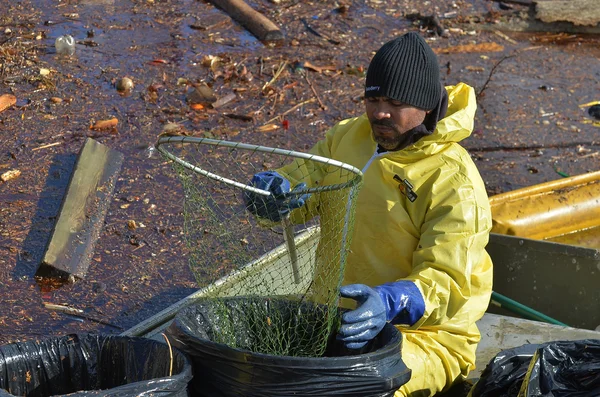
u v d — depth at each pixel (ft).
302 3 30.78
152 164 19.60
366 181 10.82
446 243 10.09
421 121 10.46
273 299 10.13
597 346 9.37
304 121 22.59
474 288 10.68
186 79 23.99
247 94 23.72
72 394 7.63
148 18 27.94
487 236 10.46
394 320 9.65
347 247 9.47
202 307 9.78
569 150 22.93
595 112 25.11
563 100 25.86
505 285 14.79
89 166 18.79
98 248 16.55
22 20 26.66
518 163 22.02
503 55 28.86
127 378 9.07
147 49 25.68
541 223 17.70
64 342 9.07
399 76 10.02
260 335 9.84
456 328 10.62
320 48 27.32
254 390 8.39
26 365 8.87
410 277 9.95
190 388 8.84
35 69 23.57
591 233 18.26
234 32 27.71
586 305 14.26
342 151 11.43
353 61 26.63
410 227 10.59
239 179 18.70
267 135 21.61
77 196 17.70
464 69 27.37
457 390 10.95
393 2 31.96
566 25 31.48
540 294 14.55
